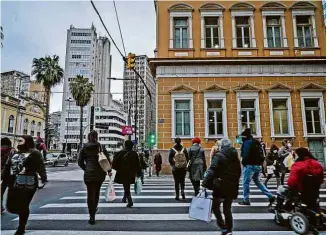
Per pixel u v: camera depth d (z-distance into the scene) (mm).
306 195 5062
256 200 8141
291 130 18031
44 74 35281
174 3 19672
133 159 7496
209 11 19531
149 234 4930
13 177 4699
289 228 5301
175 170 8305
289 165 10000
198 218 4852
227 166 4766
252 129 18219
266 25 19594
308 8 19500
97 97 129000
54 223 5691
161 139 18109
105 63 139625
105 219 6016
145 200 8305
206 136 17922
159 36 19328
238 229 5234
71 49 126625
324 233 4895
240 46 19422
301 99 18422
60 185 12711
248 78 18656
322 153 17828
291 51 19109
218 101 18625
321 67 18703
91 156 5750
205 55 19062
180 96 18500
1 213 6656
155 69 19922
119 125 121188
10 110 43500
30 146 4898
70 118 114250
